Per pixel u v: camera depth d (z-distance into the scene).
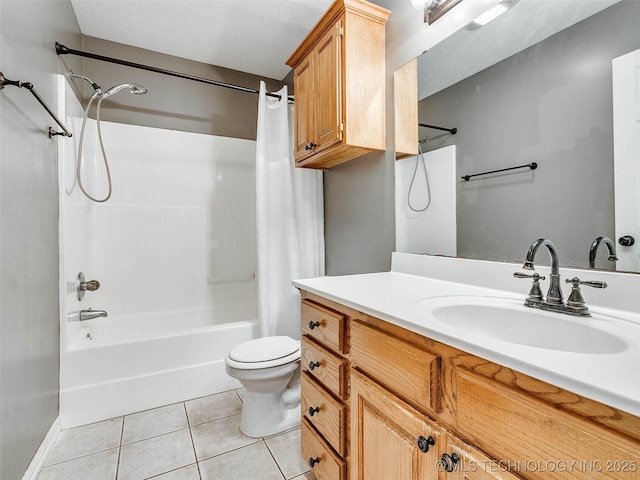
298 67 1.83
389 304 0.88
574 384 0.43
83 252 1.98
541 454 0.48
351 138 1.47
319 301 1.15
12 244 1.07
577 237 0.88
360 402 0.88
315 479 1.24
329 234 2.16
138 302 2.32
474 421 0.58
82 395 1.60
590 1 0.86
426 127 1.37
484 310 0.90
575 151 0.89
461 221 1.22
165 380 1.79
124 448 1.42
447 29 1.27
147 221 2.35
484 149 1.13
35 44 1.30
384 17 1.53
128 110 2.29
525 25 1.01
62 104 1.60
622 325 0.71
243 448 1.42
